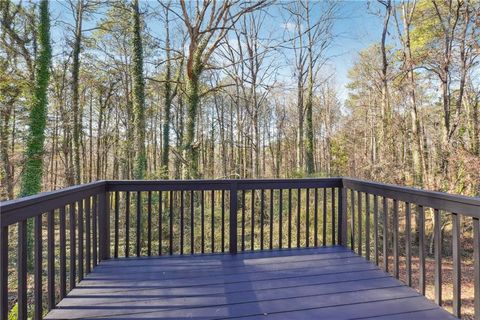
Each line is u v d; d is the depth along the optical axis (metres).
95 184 2.91
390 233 8.84
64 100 13.20
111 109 17.59
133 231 9.70
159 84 15.20
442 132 10.62
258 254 3.36
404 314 2.11
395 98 11.30
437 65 10.32
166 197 10.56
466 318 6.49
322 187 3.64
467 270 8.99
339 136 22.23
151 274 2.79
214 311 2.12
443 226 10.38
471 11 9.45
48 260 2.10
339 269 2.92
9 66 10.28
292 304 2.23
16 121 10.30
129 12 12.15
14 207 1.62
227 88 17.36
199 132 20.98
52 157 12.59
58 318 2.01
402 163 10.91
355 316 2.07
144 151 11.61
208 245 8.16
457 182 9.41
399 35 11.66
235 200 3.40
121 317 2.04
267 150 22.30
